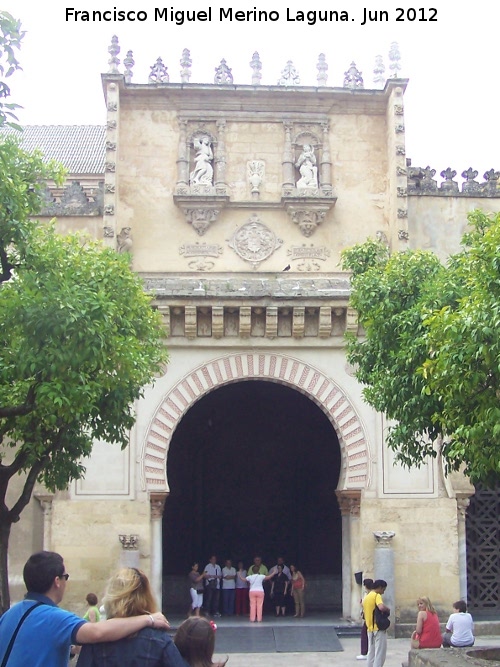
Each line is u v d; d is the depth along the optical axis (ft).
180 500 101.60
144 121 85.40
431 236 85.05
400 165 83.71
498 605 84.28
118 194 84.07
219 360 80.23
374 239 84.64
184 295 78.23
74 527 77.46
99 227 83.30
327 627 78.07
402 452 59.21
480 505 85.51
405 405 55.26
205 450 102.53
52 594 23.08
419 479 79.61
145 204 84.38
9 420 49.90
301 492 102.22
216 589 89.66
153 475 78.48
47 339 44.91
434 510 79.20
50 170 50.67
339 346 80.79
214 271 83.61
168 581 99.86
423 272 58.08
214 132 85.66
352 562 79.61
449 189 85.71
